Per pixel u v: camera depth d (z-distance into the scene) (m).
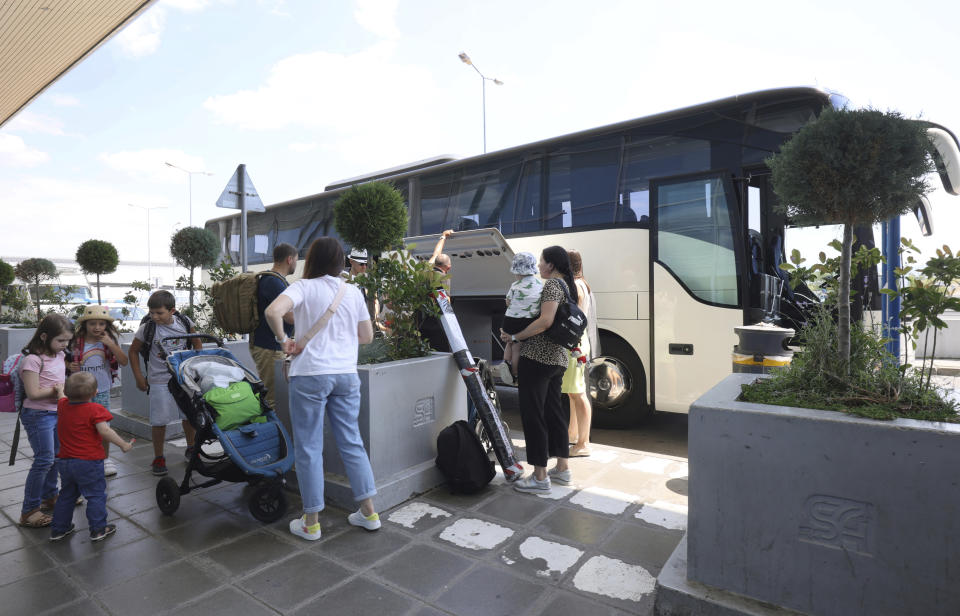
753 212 5.79
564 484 4.27
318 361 3.22
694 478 2.43
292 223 11.36
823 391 2.57
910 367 2.62
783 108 5.66
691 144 6.19
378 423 3.86
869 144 2.40
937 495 1.98
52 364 3.71
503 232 7.66
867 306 5.13
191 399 3.74
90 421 3.36
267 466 3.59
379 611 2.60
